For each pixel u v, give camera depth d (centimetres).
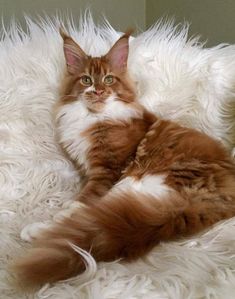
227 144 60
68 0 77
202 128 60
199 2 74
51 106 59
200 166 50
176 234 41
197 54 60
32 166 55
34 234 42
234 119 59
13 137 58
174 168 51
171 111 60
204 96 59
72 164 59
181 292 35
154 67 60
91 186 54
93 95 55
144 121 57
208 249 40
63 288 35
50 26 64
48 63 60
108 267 37
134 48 61
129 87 58
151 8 86
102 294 34
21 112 58
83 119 57
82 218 40
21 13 73
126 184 51
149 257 39
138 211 41
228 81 59
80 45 61
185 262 38
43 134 59
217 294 34
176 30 70
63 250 36
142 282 35
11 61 60
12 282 36
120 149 55
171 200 44
